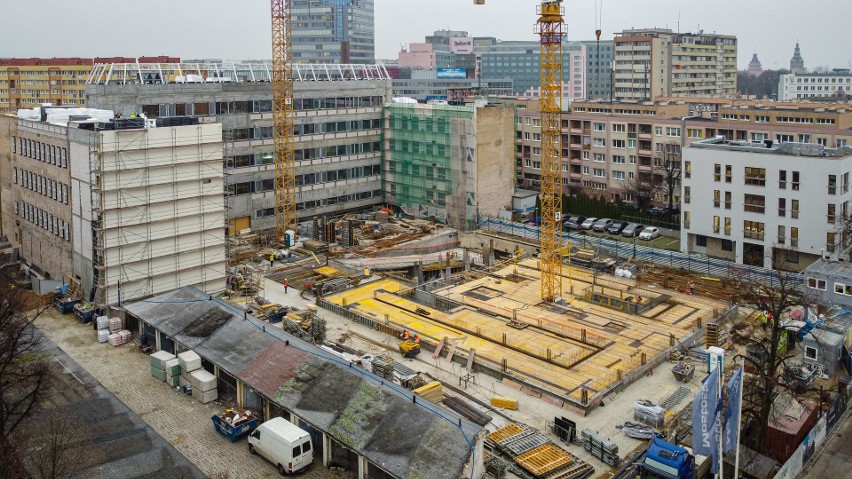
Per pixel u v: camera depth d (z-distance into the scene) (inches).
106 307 3555.6
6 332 2915.8
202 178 3831.2
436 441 2186.3
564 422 2513.5
